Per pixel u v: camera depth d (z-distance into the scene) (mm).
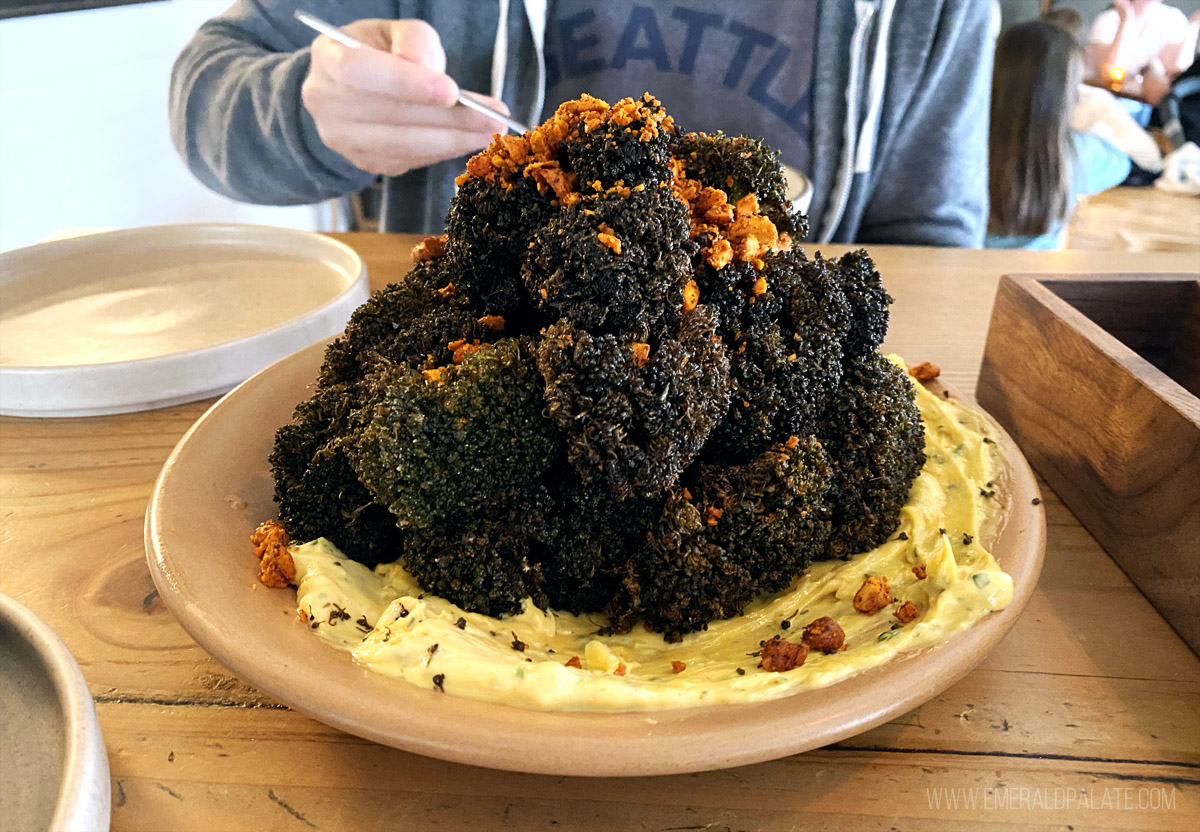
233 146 628
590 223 199
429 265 273
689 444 201
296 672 173
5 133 764
